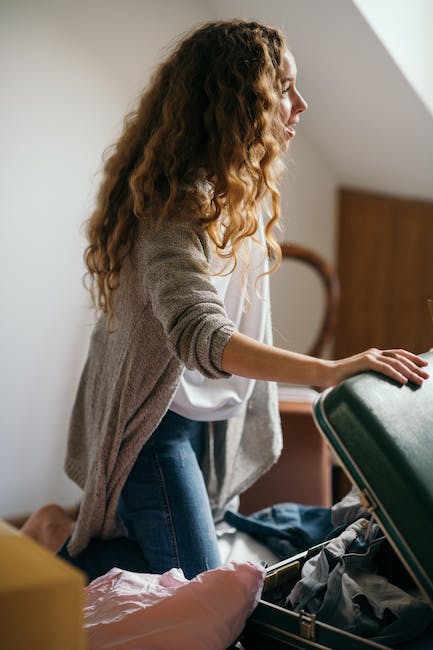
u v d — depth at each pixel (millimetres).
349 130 3102
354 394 1028
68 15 2531
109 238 1568
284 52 1590
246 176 1510
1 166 2451
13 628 646
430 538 955
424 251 3359
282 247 2691
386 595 1160
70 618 670
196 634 1062
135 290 1523
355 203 3494
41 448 2635
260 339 1843
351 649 1043
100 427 1670
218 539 1872
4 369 2525
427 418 1049
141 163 1550
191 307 1265
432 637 1113
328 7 2492
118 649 1041
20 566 694
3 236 2479
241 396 1798
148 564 1663
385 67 2621
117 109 2680
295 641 1091
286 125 1658
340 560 1207
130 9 2666
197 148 1505
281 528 1834
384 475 985
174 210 1413
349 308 3520
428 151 2928
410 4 2566
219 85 1493
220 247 1473
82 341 2678
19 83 2457
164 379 1549
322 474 2158
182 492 1668
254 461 1979
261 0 2654
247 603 1100
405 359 1117
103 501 1654
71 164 2592
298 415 2158
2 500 2566
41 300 2576
